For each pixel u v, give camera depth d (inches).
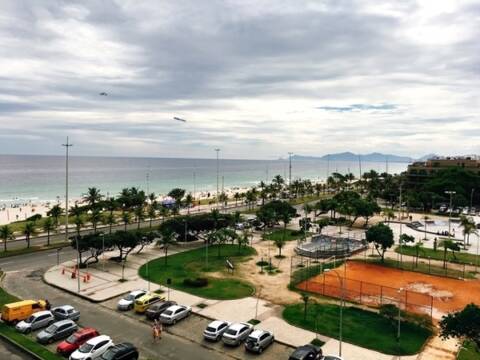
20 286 2235.5
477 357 1480.1
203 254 3070.9
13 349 1510.8
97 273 2493.8
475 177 6289.4
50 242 3420.3
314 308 1945.1
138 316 1850.4
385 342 1589.6
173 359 1440.7
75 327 1644.9
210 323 1753.2
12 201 7485.2
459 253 3248.0
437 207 6043.3
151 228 4180.6
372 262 2898.6
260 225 4249.5
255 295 2144.4
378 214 5221.5
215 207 6102.4
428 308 1988.2
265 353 1501.0
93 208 4197.8
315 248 3208.7
